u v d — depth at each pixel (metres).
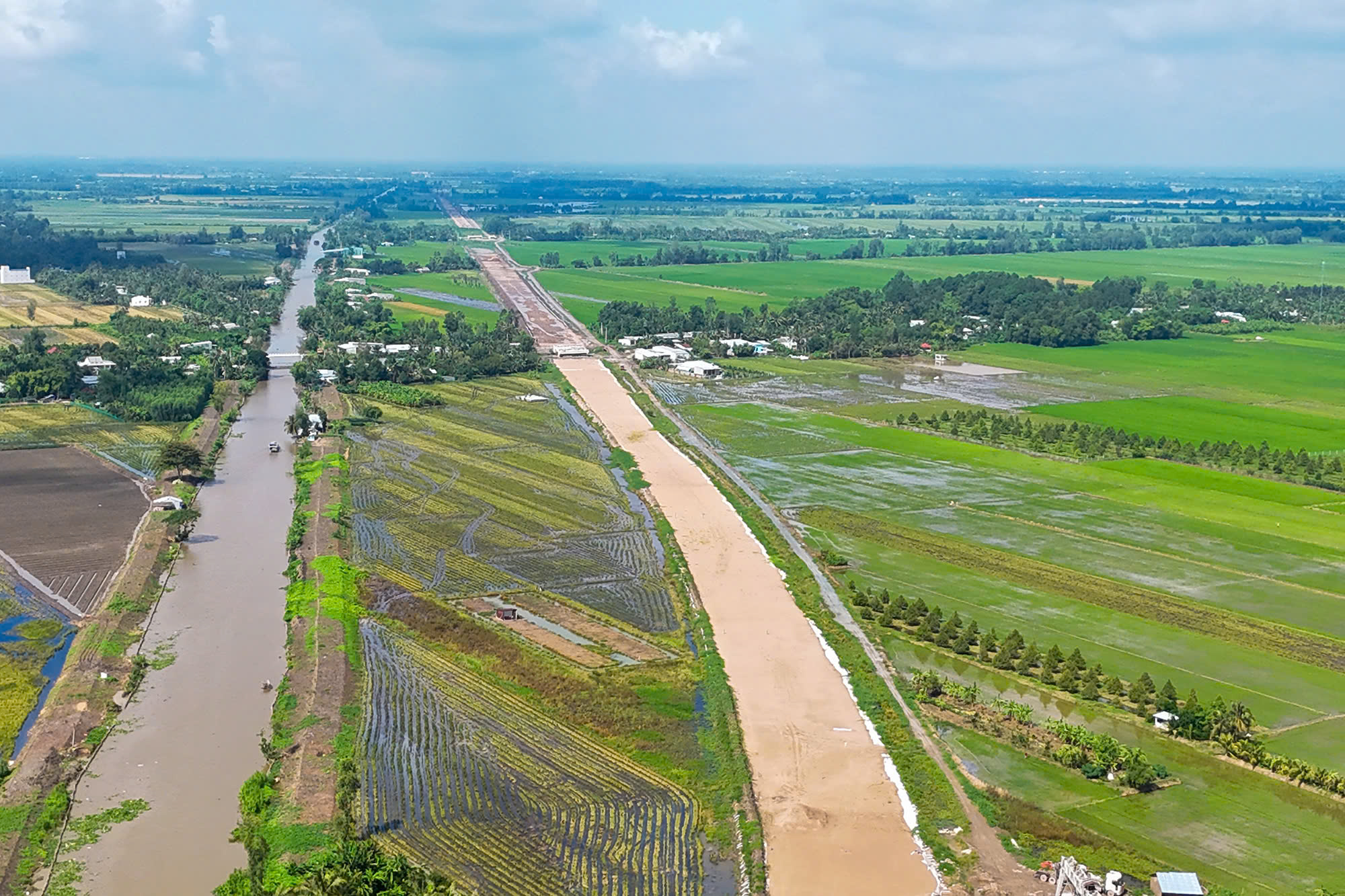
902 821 81.88
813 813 82.56
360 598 121.75
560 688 101.38
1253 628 114.25
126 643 109.31
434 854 77.00
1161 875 72.06
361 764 88.44
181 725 93.94
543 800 84.00
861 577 128.50
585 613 118.69
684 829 80.69
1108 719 96.75
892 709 97.06
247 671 104.25
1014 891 73.50
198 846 77.12
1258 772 88.31
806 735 93.94
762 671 105.38
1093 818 82.00
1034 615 117.69
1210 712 94.06
